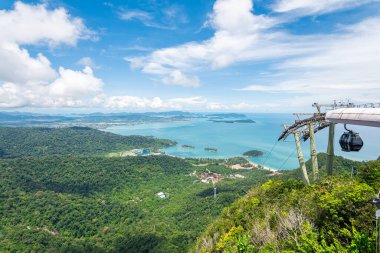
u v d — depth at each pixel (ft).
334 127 61.41
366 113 19.39
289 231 36.45
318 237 32.83
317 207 36.73
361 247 26.71
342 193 34.47
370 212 30.48
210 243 64.64
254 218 59.36
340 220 32.96
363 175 48.34
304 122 72.59
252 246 41.27
